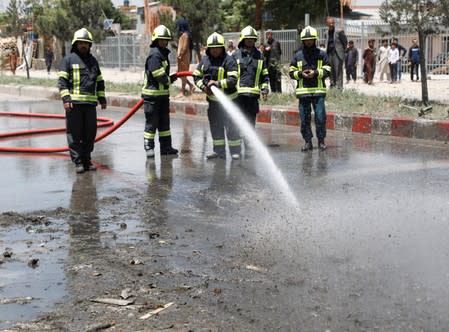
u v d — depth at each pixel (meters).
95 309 4.17
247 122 10.19
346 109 13.74
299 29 20.05
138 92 20.44
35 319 4.02
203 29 31.47
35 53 48.00
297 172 8.77
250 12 45.59
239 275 4.74
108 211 6.82
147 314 4.07
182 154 10.52
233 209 6.79
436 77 26.08
